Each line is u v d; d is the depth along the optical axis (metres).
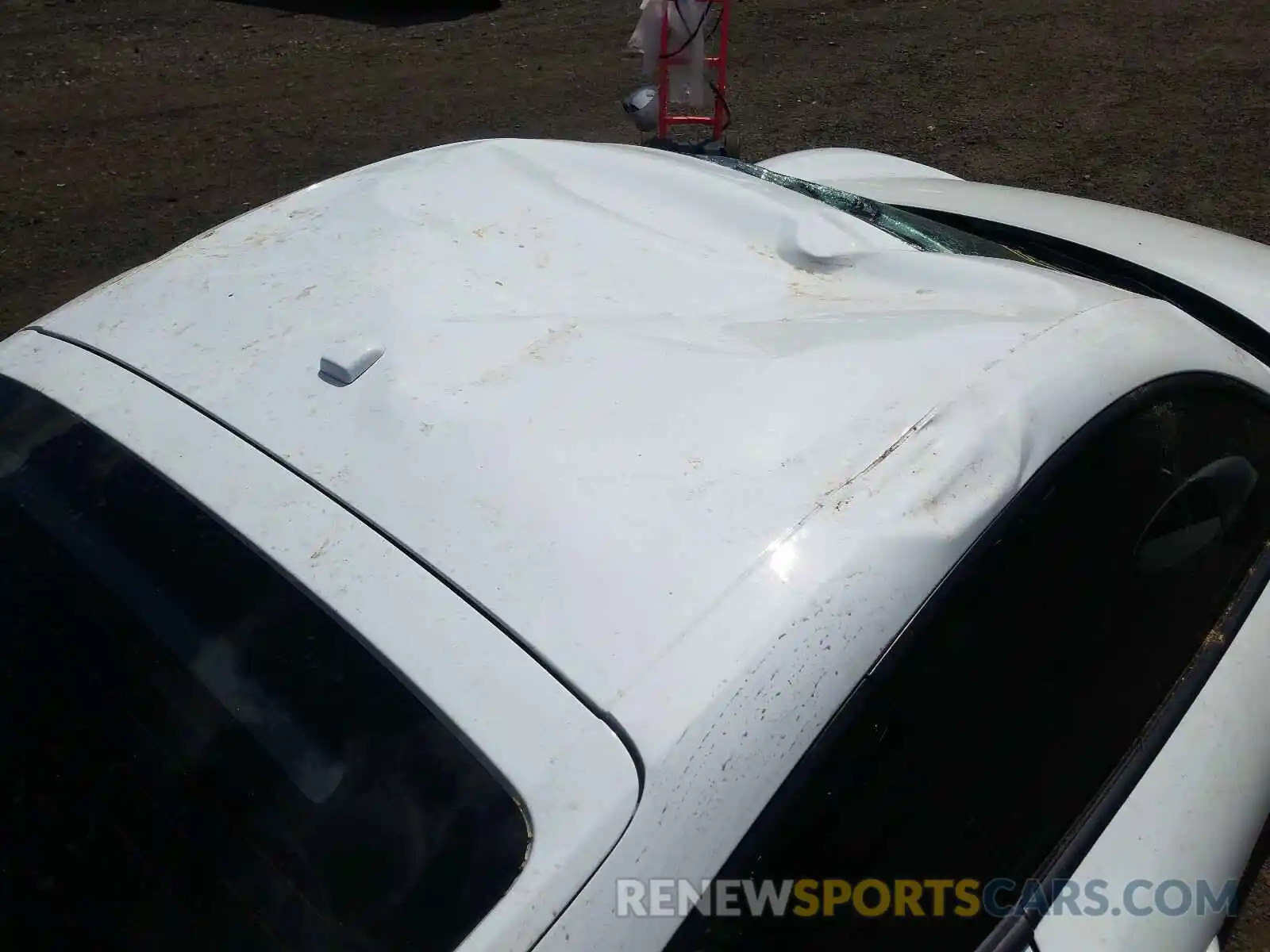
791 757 1.06
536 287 1.55
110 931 1.06
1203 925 1.40
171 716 1.13
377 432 1.27
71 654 1.20
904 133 5.27
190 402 1.36
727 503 1.18
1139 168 4.75
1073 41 6.33
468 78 6.38
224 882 1.05
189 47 7.09
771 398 1.31
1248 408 1.74
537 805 0.98
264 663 1.12
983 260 1.80
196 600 1.18
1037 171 4.80
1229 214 4.32
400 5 7.71
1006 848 1.29
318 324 1.45
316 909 1.01
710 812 1.01
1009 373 1.40
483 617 1.08
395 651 1.08
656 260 1.68
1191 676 1.58
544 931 0.93
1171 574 1.60
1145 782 1.45
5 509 1.33
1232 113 5.20
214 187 5.02
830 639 1.11
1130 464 1.49
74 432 1.37
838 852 1.11
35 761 1.16
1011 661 1.32
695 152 4.76
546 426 1.26
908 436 1.28
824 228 1.83
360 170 1.97
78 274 4.25
